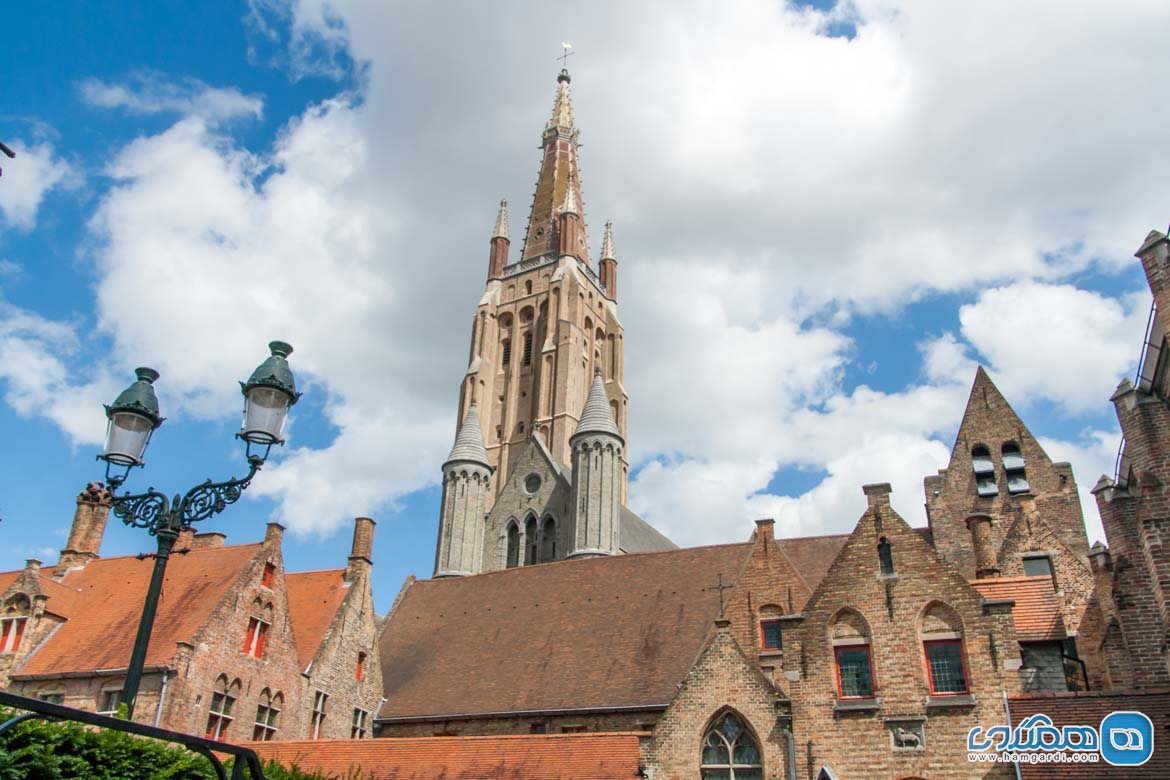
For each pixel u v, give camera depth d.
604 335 117.50
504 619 50.81
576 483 81.12
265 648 42.06
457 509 82.31
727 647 32.78
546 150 132.75
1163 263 27.44
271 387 19.12
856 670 31.09
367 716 46.66
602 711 40.31
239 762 9.80
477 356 110.75
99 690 38.50
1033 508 42.19
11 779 19.38
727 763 31.12
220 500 18.52
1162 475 27.30
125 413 19.28
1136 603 28.66
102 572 47.28
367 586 49.28
